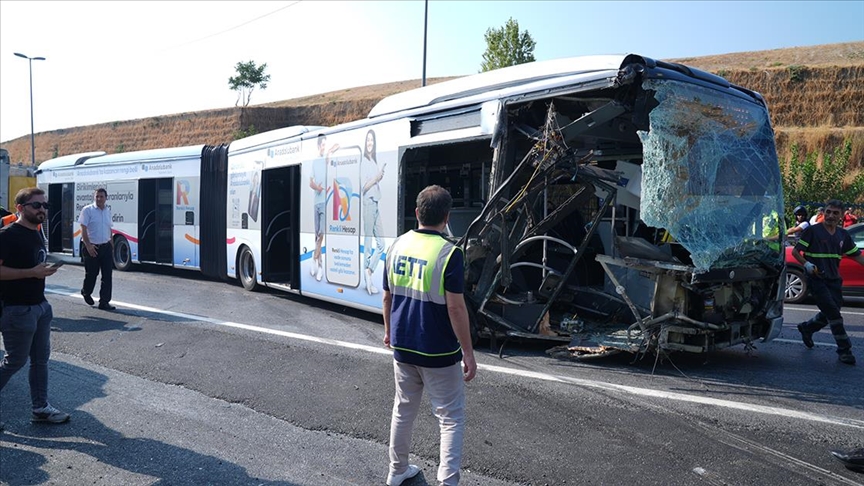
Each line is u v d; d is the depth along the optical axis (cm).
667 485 389
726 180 630
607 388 575
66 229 1767
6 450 459
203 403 559
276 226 1166
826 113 3328
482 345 746
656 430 473
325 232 969
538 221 741
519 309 712
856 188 2091
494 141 671
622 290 639
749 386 592
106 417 526
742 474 403
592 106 668
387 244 827
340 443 468
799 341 811
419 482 400
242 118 5500
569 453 435
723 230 612
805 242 713
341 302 934
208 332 812
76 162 1736
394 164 818
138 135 6334
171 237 1457
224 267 1312
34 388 504
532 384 584
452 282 349
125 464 436
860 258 709
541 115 686
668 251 666
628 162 770
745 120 666
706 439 457
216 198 1325
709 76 649
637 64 580
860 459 406
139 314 946
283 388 588
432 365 357
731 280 609
